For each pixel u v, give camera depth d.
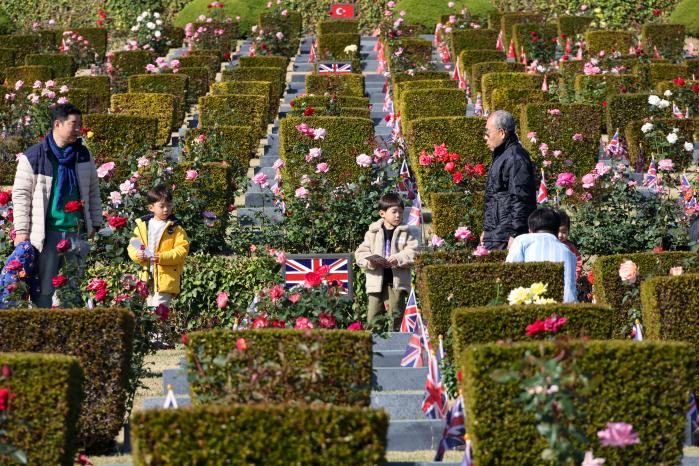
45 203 12.54
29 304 11.65
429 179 19.11
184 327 15.60
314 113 22.80
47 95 23.30
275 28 36.25
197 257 16.17
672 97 25.88
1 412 7.37
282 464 6.57
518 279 11.45
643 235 17.86
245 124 24.30
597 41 34.56
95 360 9.62
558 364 6.95
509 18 38.47
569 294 11.53
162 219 13.80
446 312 11.56
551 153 21.48
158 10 44.19
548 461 7.48
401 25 36.88
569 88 27.36
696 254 12.34
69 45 36.62
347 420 6.60
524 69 29.62
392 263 14.09
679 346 7.75
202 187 18.22
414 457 9.75
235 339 8.54
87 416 9.66
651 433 7.69
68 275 11.87
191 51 33.91
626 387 7.70
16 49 36.56
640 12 42.81
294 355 8.56
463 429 8.95
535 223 11.81
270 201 19.91
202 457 6.54
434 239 15.10
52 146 12.60
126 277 12.05
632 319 12.05
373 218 17.69
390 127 25.27
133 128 21.17
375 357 12.41
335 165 20.25
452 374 11.05
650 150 22.62
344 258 14.26
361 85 28.53
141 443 6.55
